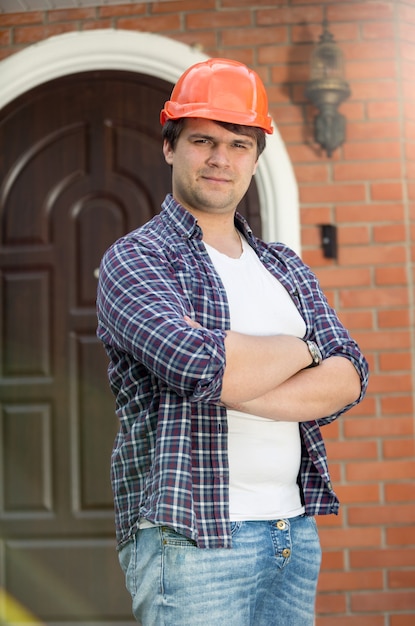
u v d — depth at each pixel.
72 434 3.28
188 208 1.70
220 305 1.55
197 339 1.38
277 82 3.28
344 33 3.30
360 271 3.20
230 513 1.47
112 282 1.51
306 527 1.59
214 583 1.42
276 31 3.30
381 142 3.24
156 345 1.39
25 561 3.23
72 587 3.21
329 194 3.23
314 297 1.75
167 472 1.41
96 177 3.37
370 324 3.18
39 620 3.19
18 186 3.39
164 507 1.39
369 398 3.15
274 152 3.24
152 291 1.47
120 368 1.56
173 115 1.67
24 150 3.40
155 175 3.35
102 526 3.23
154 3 3.35
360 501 3.10
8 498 3.26
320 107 3.22
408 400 3.14
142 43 3.33
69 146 3.39
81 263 3.34
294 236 3.21
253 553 1.47
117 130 3.38
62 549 3.23
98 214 3.36
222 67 1.68
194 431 1.46
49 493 3.26
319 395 1.54
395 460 3.12
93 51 3.35
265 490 1.52
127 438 1.50
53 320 3.33
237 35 3.31
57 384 3.30
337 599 3.07
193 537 1.40
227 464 1.46
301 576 1.57
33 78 3.38
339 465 3.12
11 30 3.38
